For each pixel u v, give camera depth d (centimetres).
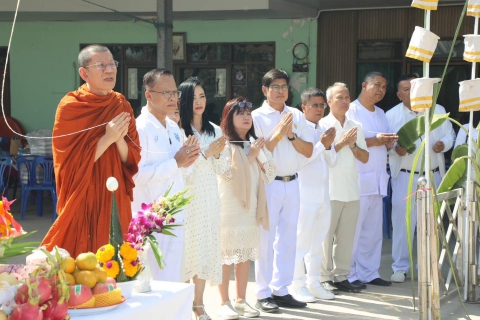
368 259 613
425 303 470
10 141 1113
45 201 1060
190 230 450
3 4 1002
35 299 242
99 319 268
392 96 1041
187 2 965
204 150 462
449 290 573
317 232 558
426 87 458
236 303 511
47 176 884
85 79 376
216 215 463
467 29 994
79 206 363
